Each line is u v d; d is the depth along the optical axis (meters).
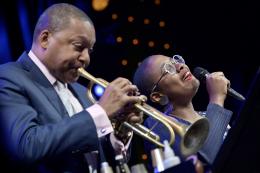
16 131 5.36
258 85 4.21
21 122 5.43
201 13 13.74
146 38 13.27
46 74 6.13
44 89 5.98
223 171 4.21
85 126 5.41
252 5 13.39
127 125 5.97
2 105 5.60
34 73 6.05
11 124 5.42
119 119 5.93
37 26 6.26
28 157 5.25
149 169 6.81
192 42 13.69
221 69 13.52
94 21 12.97
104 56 13.06
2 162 5.41
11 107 5.58
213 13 13.70
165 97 7.68
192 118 7.56
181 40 13.65
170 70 7.62
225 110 7.28
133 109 5.92
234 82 13.41
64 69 6.06
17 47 11.62
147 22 13.32
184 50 13.56
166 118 5.89
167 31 13.62
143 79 7.86
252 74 13.34
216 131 7.03
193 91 7.61
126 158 6.14
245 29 13.59
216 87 7.61
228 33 13.72
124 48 13.14
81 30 6.05
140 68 8.02
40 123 5.71
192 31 13.77
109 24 13.09
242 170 4.22
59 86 6.24
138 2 13.27
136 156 6.95
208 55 13.62
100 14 12.98
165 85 7.62
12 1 11.64
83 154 5.84
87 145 5.41
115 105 5.57
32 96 5.80
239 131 4.21
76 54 6.01
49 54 6.05
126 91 5.66
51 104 5.92
